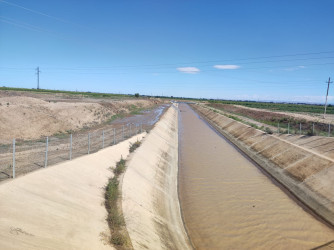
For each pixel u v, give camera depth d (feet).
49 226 31.07
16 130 85.56
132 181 56.54
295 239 45.50
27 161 55.01
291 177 70.90
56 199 37.78
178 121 229.86
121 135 100.27
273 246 43.70
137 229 39.09
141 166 68.74
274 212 55.36
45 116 106.22
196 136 152.87
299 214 54.29
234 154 108.06
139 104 299.79
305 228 48.80
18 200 33.42
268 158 90.74
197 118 269.44
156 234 41.55
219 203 59.98
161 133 127.34
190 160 96.99
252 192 66.33
